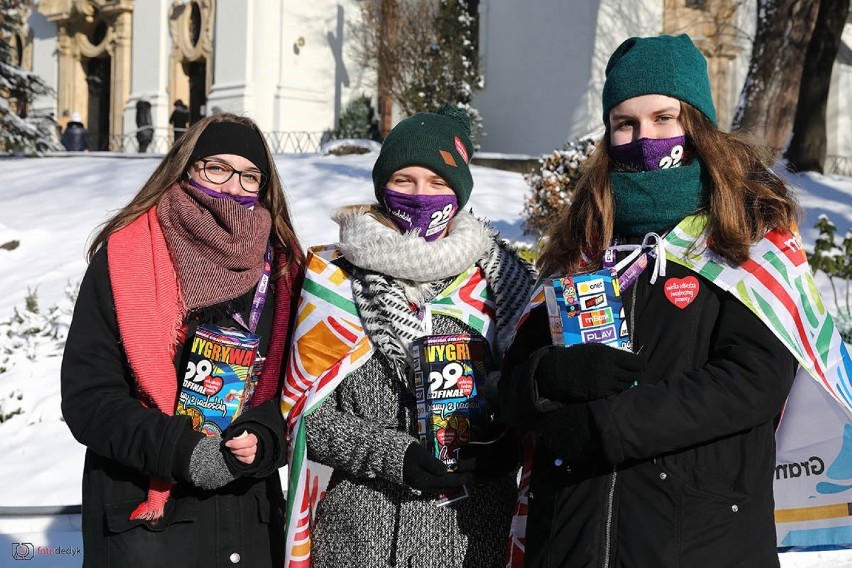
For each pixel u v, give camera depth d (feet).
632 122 8.14
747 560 7.20
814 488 8.77
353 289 9.19
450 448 8.55
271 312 9.47
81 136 81.66
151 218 9.05
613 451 7.02
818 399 8.65
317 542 9.15
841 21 54.80
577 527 7.49
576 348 7.26
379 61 65.77
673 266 7.70
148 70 82.17
